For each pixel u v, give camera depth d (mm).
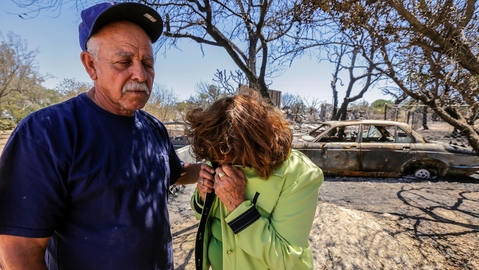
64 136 958
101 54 1039
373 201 4617
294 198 1086
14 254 852
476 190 5273
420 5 2148
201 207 1371
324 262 2445
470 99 2506
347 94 12773
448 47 2213
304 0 2674
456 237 3127
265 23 3605
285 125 1135
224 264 1126
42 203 882
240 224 1033
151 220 1120
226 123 1072
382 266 2418
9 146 878
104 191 991
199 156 1171
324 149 6145
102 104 1122
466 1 2125
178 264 2686
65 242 980
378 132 6738
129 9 1020
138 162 1139
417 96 2986
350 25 2568
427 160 5949
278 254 1008
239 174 1083
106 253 989
